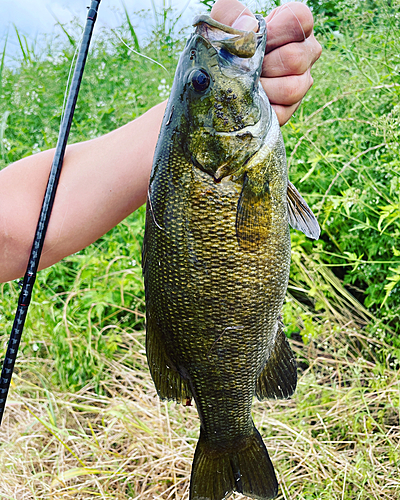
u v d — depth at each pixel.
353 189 0.86
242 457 0.55
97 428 0.89
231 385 0.50
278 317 0.52
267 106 0.48
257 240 0.47
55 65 1.63
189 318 0.48
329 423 0.81
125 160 0.53
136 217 1.15
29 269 0.49
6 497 0.74
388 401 0.82
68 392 0.92
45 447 0.82
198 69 0.46
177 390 0.52
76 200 0.52
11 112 1.43
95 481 0.74
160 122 0.54
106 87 1.51
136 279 1.03
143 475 0.77
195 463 0.55
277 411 0.86
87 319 1.01
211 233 0.46
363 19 1.03
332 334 0.89
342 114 1.08
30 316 0.95
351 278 0.99
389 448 0.75
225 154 0.46
